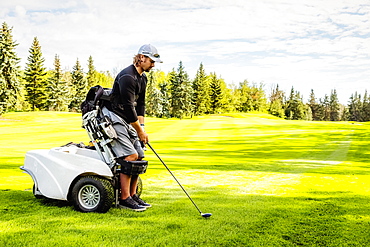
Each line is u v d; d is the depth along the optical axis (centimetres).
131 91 373
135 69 385
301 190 504
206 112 7850
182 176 628
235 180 593
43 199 414
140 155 398
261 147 1481
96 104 381
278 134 2278
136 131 385
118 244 269
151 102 6575
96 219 337
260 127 2948
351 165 852
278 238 290
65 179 376
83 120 389
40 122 3497
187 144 1633
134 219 340
